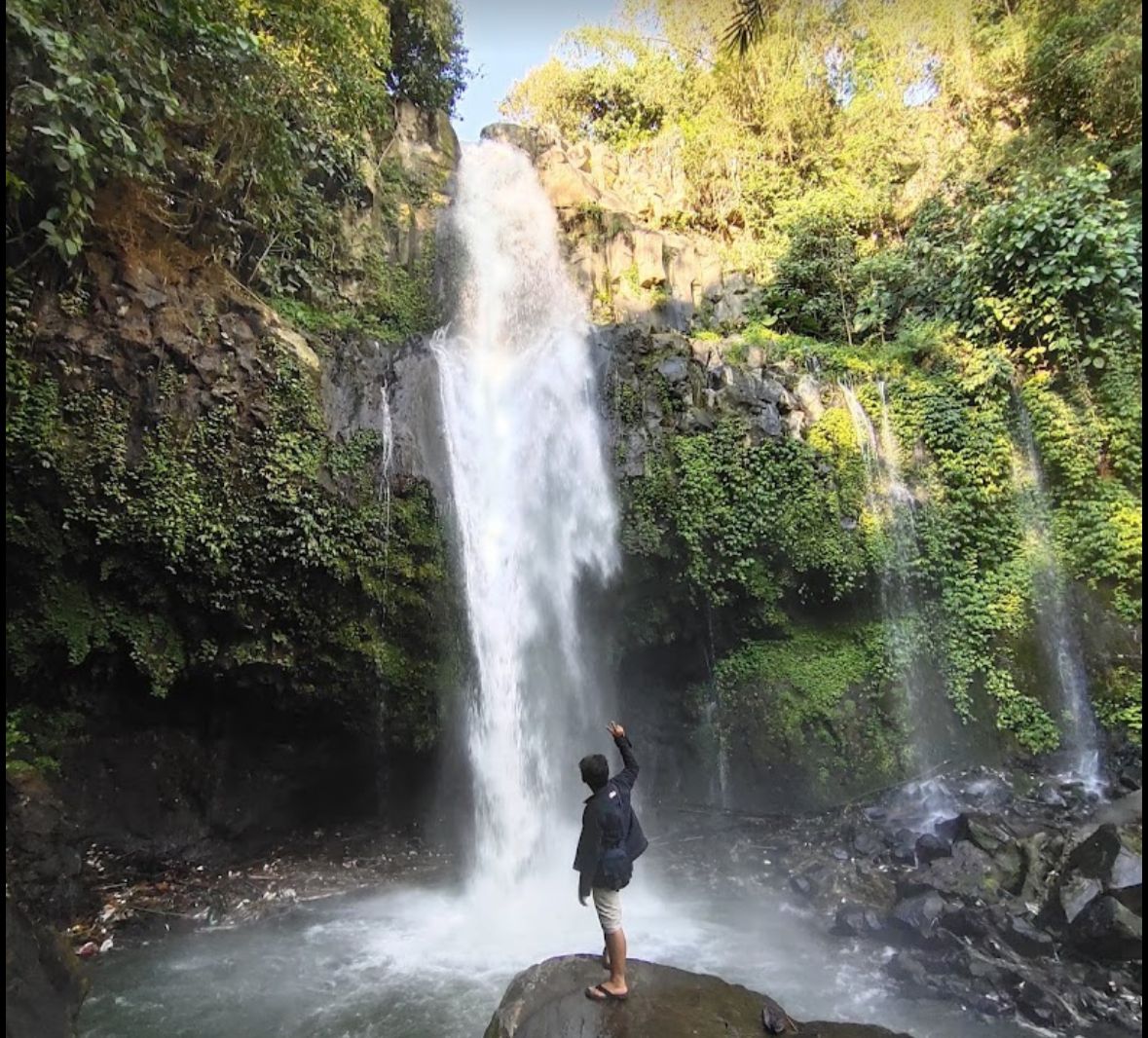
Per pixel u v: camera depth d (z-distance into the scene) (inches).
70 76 256.2
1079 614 450.3
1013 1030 234.4
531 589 417.4
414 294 552.7
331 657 358.9
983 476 474.0
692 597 437.1
